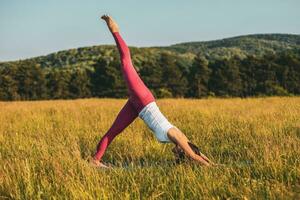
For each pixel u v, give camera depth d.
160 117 8.26
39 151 9.05
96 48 176.75
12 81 86.44
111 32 8.70
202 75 86.25
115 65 87.88
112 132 8.69
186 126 13.12
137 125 13.42
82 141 11.33
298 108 18.25
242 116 14.80
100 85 87.88
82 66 144.75
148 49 178.12
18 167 7.20
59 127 13.87
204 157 7.92
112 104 25.19
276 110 17.25
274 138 9.91
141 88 8.45
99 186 6.27
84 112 18.69
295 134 10.77
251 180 6.36
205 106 21.23
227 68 86.06
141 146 10.23
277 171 6.71
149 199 5.90
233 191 6.03
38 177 6.93
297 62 85.19
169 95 81.75
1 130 13.59
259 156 7.92
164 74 88.19
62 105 23.94
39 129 13.41
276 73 85.50
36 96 87.88
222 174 6.77
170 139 8.03
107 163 9.38
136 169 7.31
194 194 6.03
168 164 8.57
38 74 87.94
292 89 85.44
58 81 87.62
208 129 12.04
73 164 7.46
